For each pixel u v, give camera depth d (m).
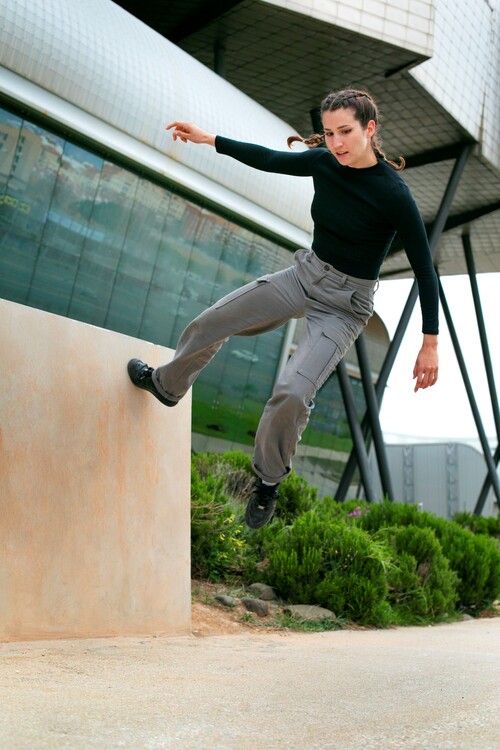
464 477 43.88
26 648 3.43
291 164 3.39
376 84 20.25
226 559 7.36
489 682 2.91
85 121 12.20
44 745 1.72
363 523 10.55
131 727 1.97
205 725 2.04
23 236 11.99
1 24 10.90
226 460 9.86
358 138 3.03
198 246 14.95
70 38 11.83
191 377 3.96
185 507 5.18
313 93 21.11
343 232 3.22
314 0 17.11
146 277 14.06
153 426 4.89
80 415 4.23
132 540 4.55
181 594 5.03
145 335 14.24
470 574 9.18
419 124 22.03
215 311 3.55
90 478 4.25
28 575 3.75
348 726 2.09
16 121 11.56
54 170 12.20
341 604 6.97
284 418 3.23
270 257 16.56
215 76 15.44
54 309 12.60
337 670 3.23
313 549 7.27
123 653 3.55
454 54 21.44
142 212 13.72
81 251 12.88
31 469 3.85
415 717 2.21
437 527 10.10
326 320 3.33
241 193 15.07
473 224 29.31
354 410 21.55
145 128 13.03
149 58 13.41
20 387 3.86
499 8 24.06
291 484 9.88
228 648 4.21
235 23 17.75
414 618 7.84
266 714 2.22
